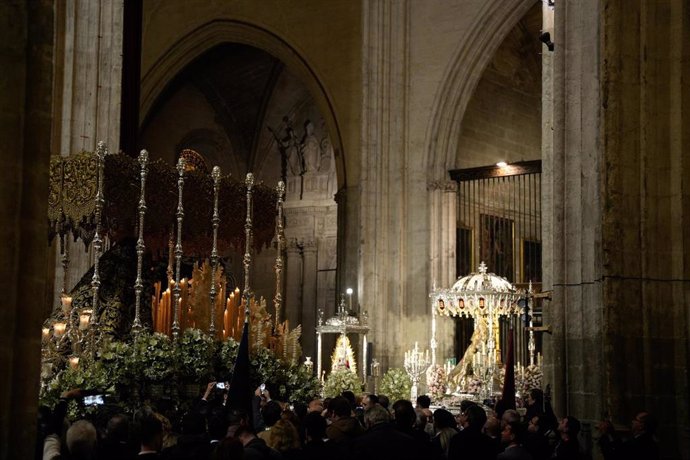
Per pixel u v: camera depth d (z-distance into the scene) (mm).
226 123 38719
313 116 37969
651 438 10102
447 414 11039
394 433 8750
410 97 30109
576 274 13461
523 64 33469
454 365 27891
